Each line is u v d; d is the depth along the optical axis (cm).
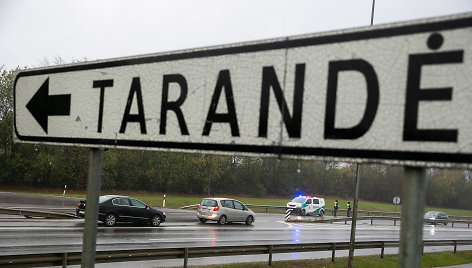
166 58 348
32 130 426
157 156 5141
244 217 2366
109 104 376
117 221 1838
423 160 243
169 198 4344
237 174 6053
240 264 1123
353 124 268
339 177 7275
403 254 251
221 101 320
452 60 237
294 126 289
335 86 275
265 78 302
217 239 1627
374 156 260
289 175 6631
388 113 256
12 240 1227
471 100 231
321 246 1275
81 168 4338
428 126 243
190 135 333
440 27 242
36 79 425
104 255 862
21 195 3130
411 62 250
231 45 318
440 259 1598
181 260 1153
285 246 1188
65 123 402
